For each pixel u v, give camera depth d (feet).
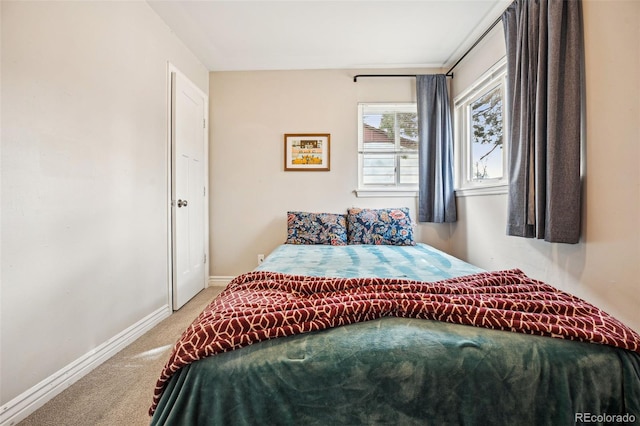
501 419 2.16
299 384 2.19
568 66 4.44
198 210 8.99
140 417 3.76
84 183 4.79
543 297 3.00
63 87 4.41
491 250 7.24
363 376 2.21
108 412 3.85
